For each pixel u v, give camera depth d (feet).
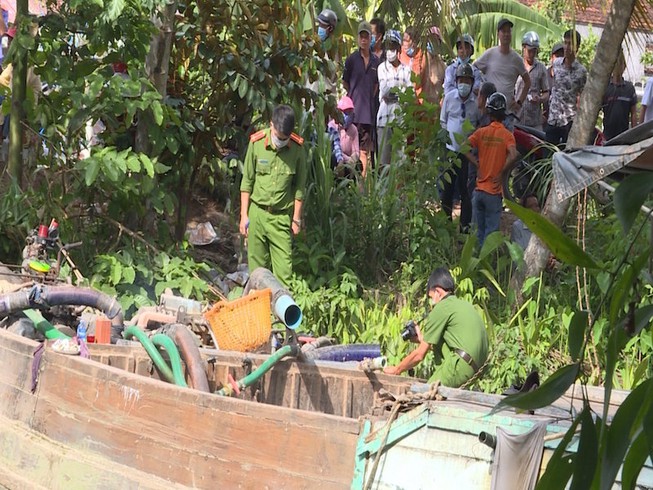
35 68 32.99
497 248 34.30
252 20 34.99
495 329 30.27
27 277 23.47
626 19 31.76
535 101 43.80
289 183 30.60
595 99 32.32
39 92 33.17
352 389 20.16
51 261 25.70
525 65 44.06
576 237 33.88
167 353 19.71
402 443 14.35
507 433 13.66
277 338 22.93
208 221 39.14
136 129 34.04
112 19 30.91
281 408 15.11
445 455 14.06
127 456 16.49
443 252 34.86
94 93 31.35
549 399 7.75
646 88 43.70
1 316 20.26
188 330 19.02
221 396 15.70
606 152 22.91
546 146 35.50
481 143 35.47
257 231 30.81
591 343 28.14
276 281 21.20
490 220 35.78
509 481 13.60
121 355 20.01
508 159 35.29
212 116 36.29
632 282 7.88
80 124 31.78
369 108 42.01
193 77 37.19
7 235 31.78
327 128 41.47
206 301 30.14
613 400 18.02
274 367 20.21
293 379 20.12
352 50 48.80
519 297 32.32
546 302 32.27
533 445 13.58
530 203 37.88
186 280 30.48
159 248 33.30
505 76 42.06
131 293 29.89
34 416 18.03
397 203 36.22
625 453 7.46
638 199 7.50
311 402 20.10
